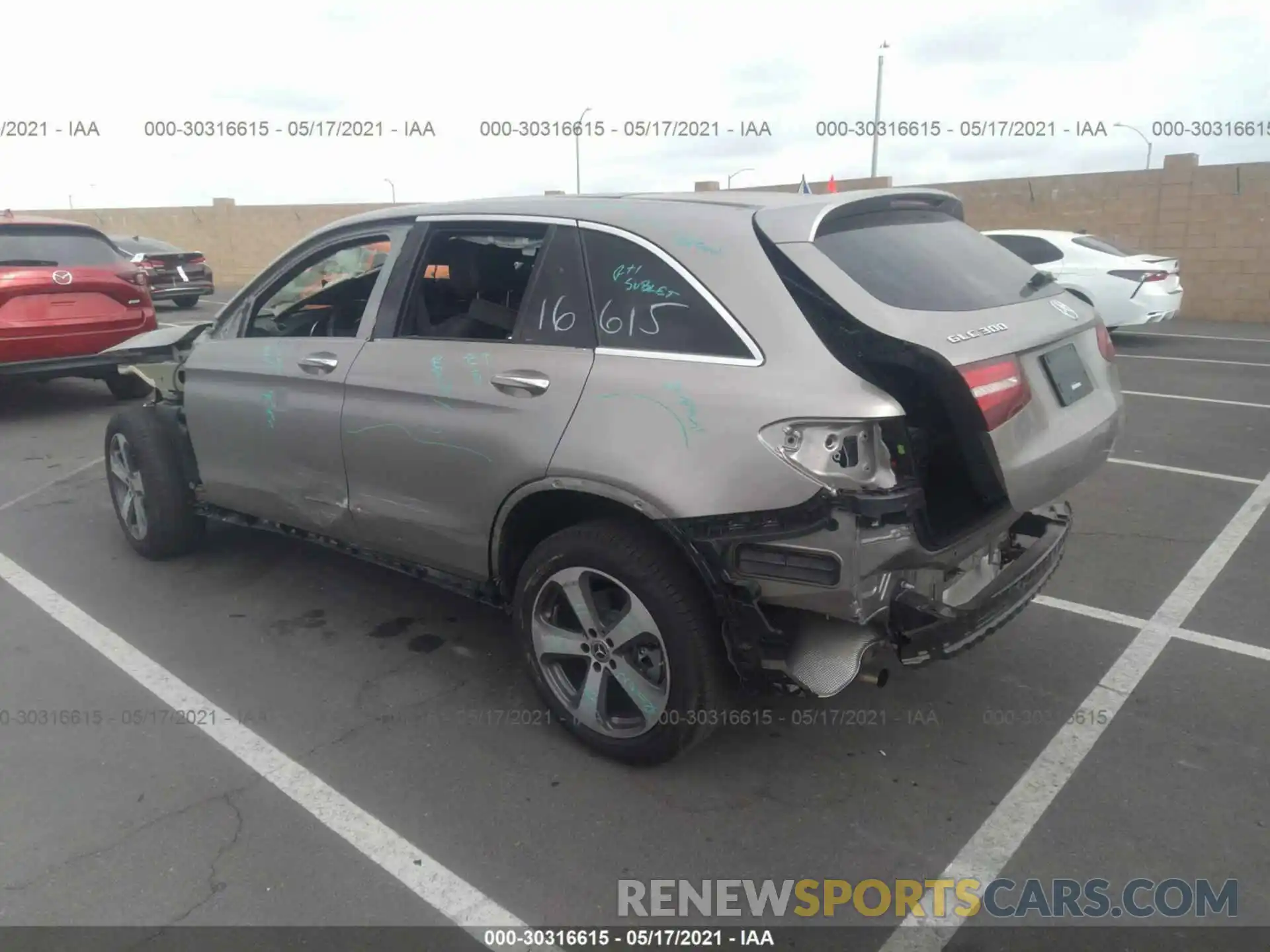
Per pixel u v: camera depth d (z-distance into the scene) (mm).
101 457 7109
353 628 4238
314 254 4066
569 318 3146
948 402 2654
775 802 2996
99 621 4301
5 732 3398
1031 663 3848
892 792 3035
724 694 2953
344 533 3916
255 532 5461
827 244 2900
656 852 2777
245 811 2969
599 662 3129
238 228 24922
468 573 3488
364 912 2555
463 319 3473
